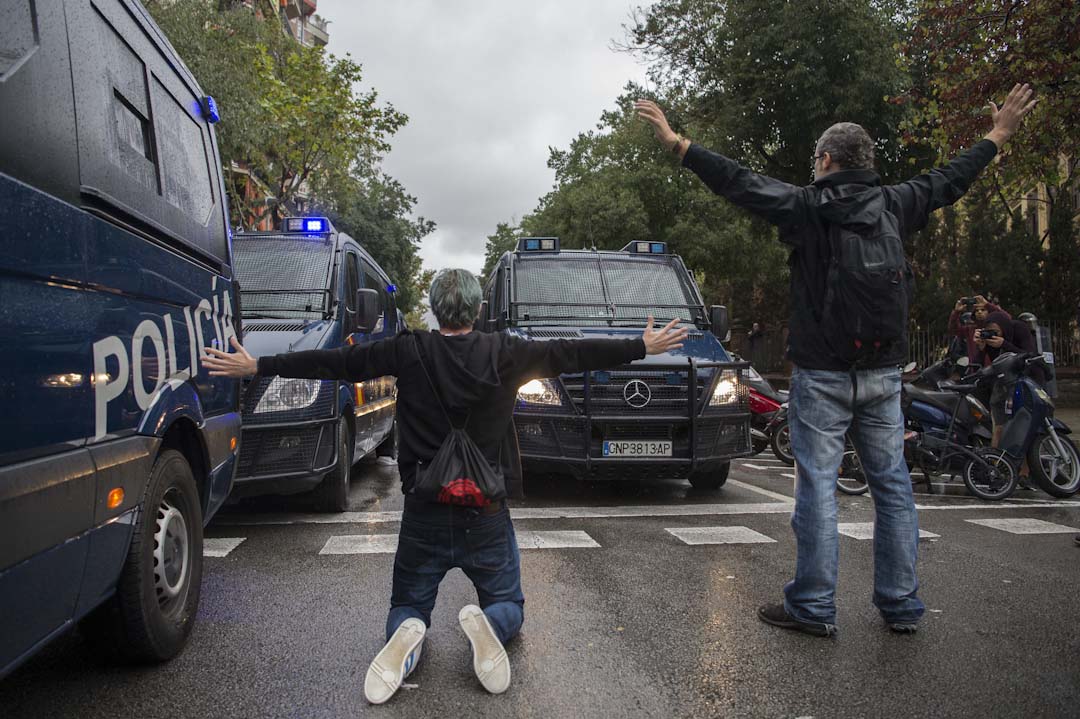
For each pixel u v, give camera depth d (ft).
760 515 21.85
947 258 64.80
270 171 73.82
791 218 11.71
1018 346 29.01
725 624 12.70
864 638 12.06
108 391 8.84
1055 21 32.53
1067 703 9.80
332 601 13.82
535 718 9.38
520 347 10.11
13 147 7.23
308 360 10.23
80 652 11.27
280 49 69.00
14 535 6.76
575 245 96.07
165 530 10.71
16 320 6.97
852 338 11.41
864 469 12.52
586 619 12.93
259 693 10.00
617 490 26.20
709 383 23.11
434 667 10.88
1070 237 60.95
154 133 11.44
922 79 59.31
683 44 66.64
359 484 28.43
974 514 22.43
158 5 52.95
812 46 59.57
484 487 9.78
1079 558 17.07
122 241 9.46
